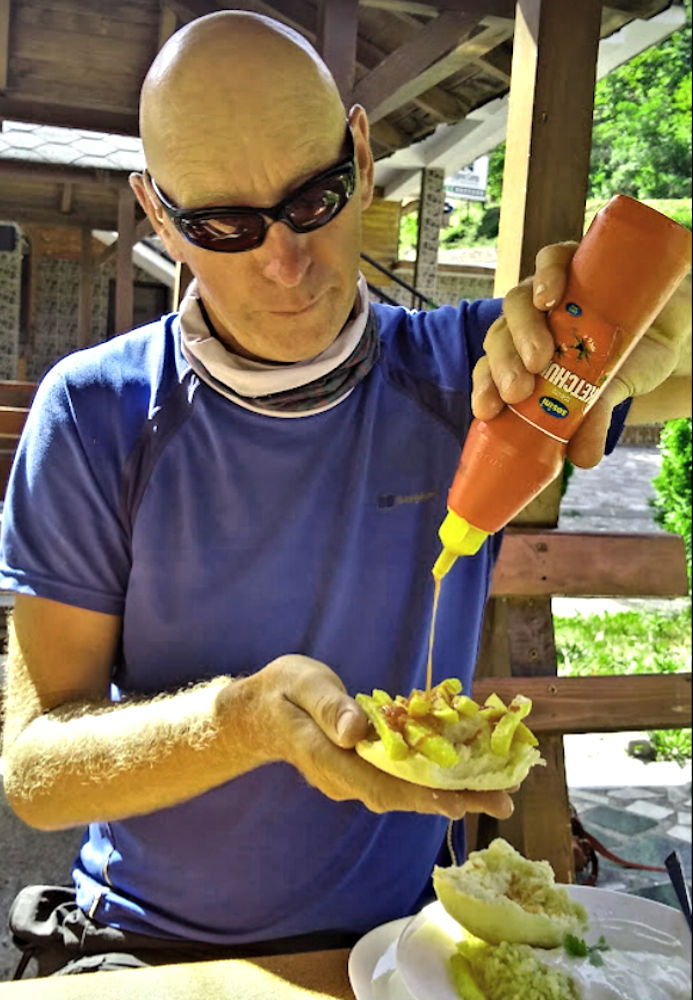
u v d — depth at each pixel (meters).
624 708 2.27
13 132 6.89
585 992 1.11
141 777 1.37
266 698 1.22
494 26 3.85
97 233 13.06
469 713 1.12
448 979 1.16
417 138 7.04
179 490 1.57
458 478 1.12
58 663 1.57
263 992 1.19
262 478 1.57
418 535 1.64
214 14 1.42
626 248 1.03
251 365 1.55
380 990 1.16
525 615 2.32
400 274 13.09
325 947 1.58
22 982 1.18
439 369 1.69
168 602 1.60
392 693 1.67
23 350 15.42
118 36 5.29
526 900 1.25
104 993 1.16
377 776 1.08
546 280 1.07
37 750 1.46
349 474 1.61
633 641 6.46
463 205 22.28
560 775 2.21
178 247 1.54
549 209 2.38
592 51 2.34
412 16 4.89
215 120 1.33
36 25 5.19
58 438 1.57
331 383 1.55
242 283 1.42
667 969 1.16
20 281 14.98
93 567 1.58
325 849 1.58
